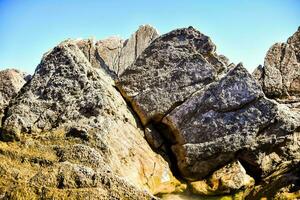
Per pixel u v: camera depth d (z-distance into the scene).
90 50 28.66
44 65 22.73
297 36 25.16
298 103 23.80
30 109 21.67
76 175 18.00
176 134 22.12
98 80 22.50
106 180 17.89
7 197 17.64
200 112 21.84
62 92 22.00
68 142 20.33
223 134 21.42
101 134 20.38
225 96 21.67
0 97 22.88
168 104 22.38
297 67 24.61
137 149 21.42
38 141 20.50
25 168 19.05
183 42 23.05
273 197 18.09
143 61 23.22
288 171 19.81
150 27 28.59
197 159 21.47
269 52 25.03
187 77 22.53
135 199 17.50
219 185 20.56
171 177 21.59
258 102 21.48
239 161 21.45
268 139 21.23
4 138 20.89
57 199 17.28
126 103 23.12
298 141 21.59
